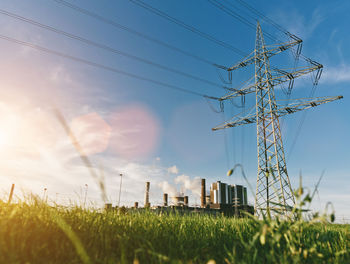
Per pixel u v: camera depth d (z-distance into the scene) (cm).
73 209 297
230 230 292
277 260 179
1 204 257
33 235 197
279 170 1845
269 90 2302
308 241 207
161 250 208
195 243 248
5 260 143
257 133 2194
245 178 168
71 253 176
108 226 257
